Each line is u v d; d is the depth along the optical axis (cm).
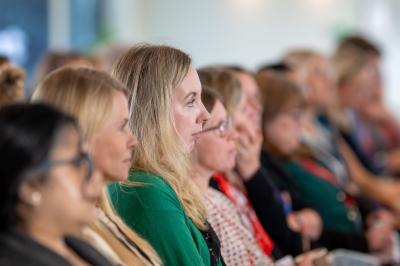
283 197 417
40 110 170
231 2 925
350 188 538
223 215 317
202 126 278
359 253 474
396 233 589
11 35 803
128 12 895
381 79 729
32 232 170
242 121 354
